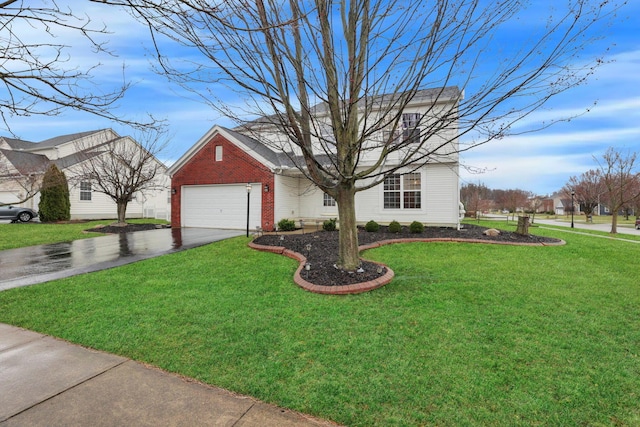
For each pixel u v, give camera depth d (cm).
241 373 291
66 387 270
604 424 228
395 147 499
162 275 625
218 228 1505
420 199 1328
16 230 1411
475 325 385
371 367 297
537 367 296
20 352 333
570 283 556
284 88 493
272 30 431
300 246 874
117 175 1563
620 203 1645
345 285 521
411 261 723
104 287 546
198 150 1549
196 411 240
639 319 405
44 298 491
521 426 225
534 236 1104
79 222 1917
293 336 361
